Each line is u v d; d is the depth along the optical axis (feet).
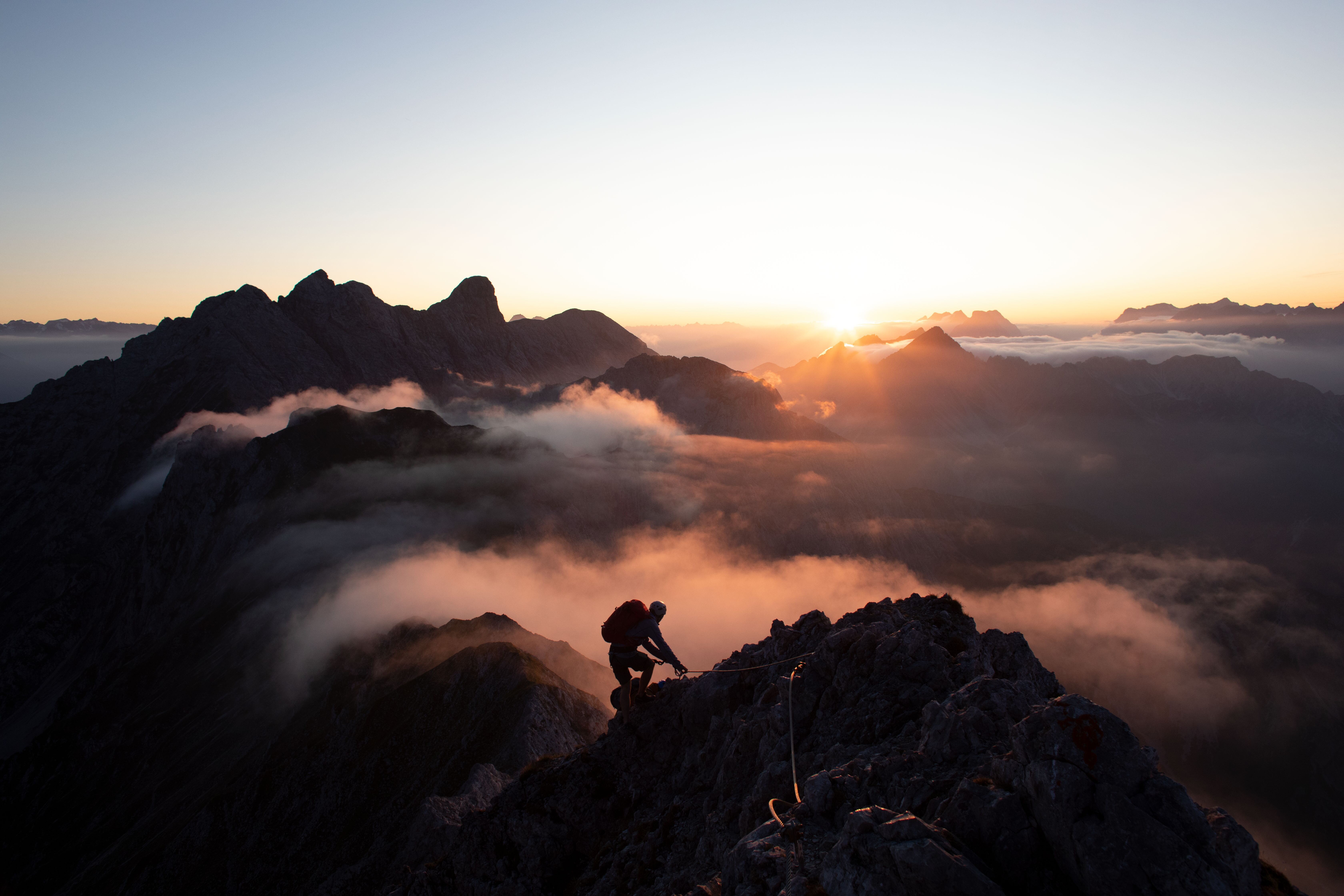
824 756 39.68
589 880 46.85
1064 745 25.53
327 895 140.67
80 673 495.00
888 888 24.54
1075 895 24.52
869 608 52.90
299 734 238.48
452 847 57.77
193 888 195.21
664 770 52.03
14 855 282.15
